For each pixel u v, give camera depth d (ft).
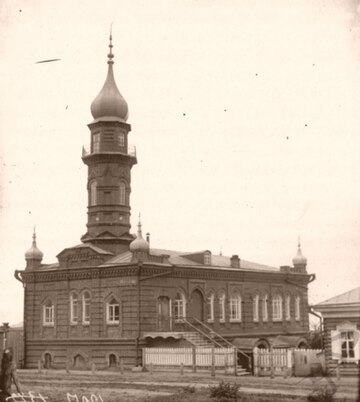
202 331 196.44
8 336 196.44
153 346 178.91
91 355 186.09
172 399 114.32
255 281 218.79
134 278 181.47
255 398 112.78
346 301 138.31
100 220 203.62
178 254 212.64
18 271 201.46
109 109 208.23
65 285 194.80
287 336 213.87
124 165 207.82
